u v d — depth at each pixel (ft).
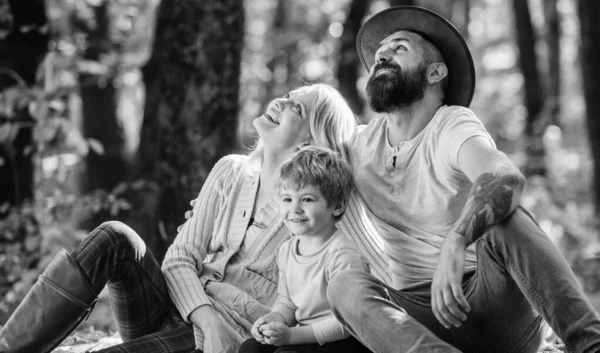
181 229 14.20
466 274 12.85
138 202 24.80
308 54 48.93
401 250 13.25
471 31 84.58
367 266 12.39
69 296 12.60
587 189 55.93
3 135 25.39
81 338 19.07
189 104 23.76
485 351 12.52
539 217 43.21
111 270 12.88
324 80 45.19
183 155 23.72
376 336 11.20
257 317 13.25
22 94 25.96
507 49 84.02
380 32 14.10
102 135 41.78
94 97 41.81
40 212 26.45
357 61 40.32
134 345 12.93
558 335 11.21
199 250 13.93
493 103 81.76
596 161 45.06
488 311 12.07
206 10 23.85
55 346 12.80
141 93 50.24
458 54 13.44
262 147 14.46
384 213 13.30
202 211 14.08
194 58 23.81
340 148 13.99
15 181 26.96
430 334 10.99
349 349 12.11
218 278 13.69
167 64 23.91
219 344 12.78
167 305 13.64
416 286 13.05
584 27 45.47
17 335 12.53
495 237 11.45
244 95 41.27
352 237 13.51
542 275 11.16
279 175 12.70
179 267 13.53
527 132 56.08
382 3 55.16
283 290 12.80
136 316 13.43
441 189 12.76
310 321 12.44
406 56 13.32
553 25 67.15
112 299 13.47
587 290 36.83
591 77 45.24
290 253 12.77
